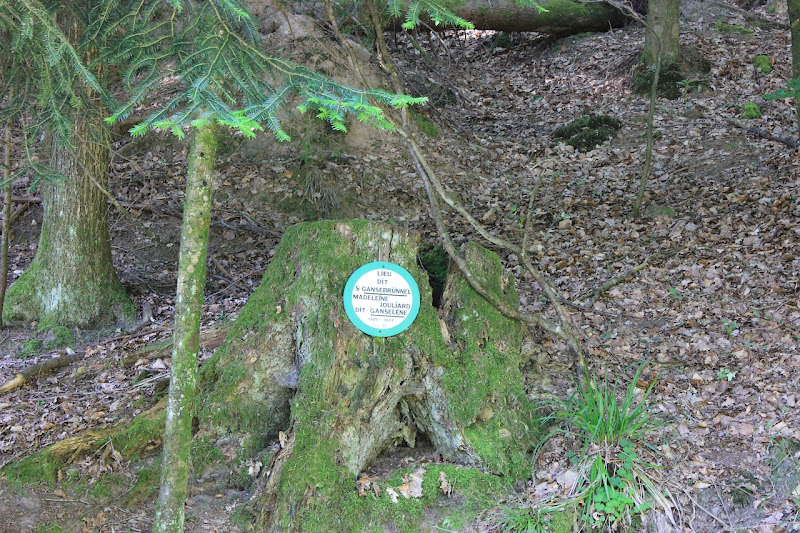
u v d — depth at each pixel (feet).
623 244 22.82
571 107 36.27
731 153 28.35
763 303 17.74
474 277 13.14
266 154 28.58
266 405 12.85
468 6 40.32
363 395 12.04
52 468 12.14
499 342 13.01
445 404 12.36
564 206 26.63
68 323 18.97
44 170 12.55
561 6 41.68
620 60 37.91
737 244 21.25
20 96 12.10
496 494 11.90
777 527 11.18
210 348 16.30
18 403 15.39
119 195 26.37
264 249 24.49
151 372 16.25
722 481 12.03
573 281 20.86
